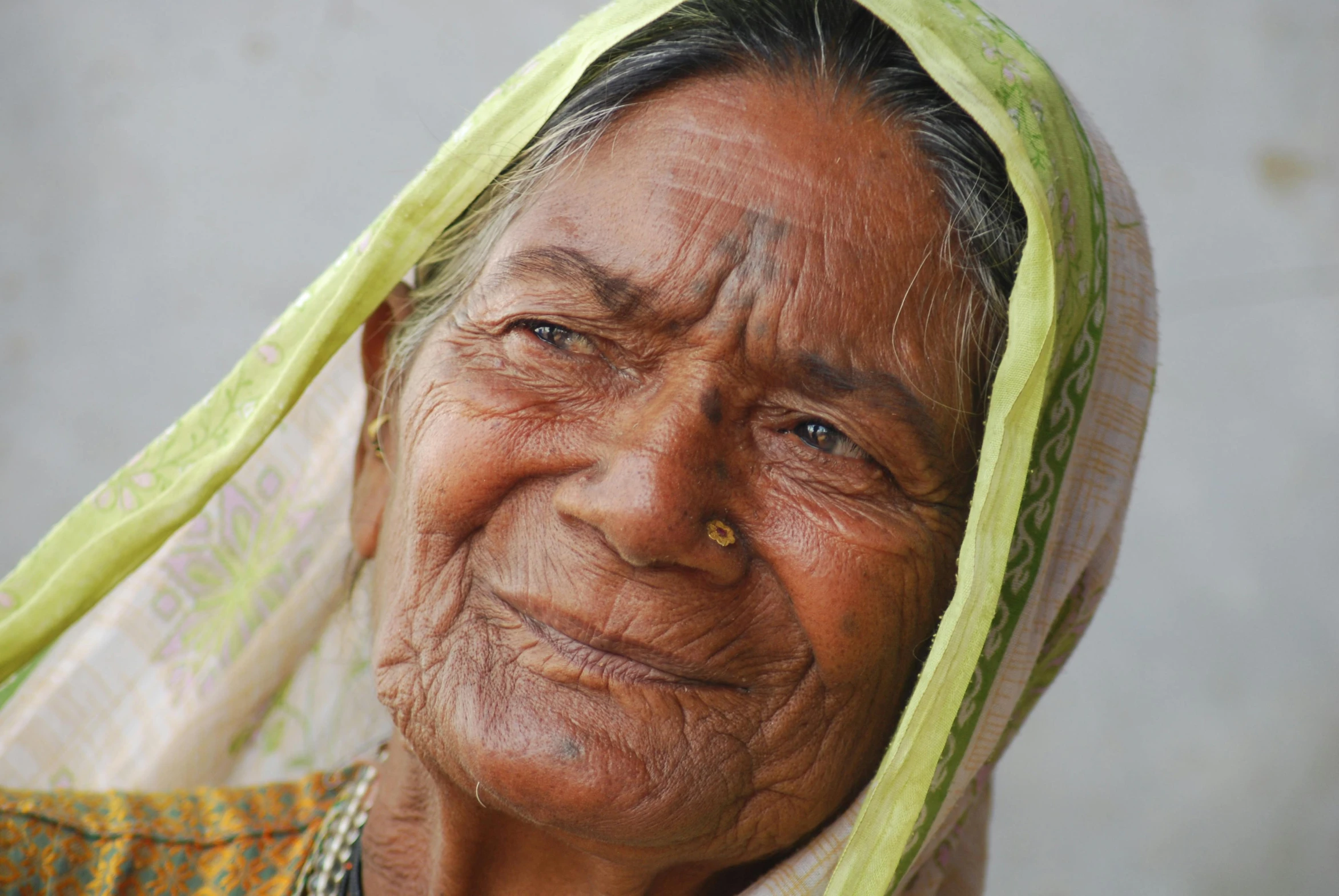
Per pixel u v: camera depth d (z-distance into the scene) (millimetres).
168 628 1564
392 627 1134
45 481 3322
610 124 1119
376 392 1360
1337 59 3191
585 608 1056
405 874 1324
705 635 1063
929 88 1135
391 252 1179
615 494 1031
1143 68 3199
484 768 1058
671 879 1216
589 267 1084
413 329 1270
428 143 3281
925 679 1032
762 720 1094
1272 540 3225
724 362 1076
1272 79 3191
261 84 3305
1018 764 3221
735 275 1068
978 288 1140
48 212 3344
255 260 3316
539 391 1106
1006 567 1127
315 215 3309
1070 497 1310
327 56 3289
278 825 1456
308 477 1566
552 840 1197
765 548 1084
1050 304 1050
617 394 1102
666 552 1031
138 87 3328
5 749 1518
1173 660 3236
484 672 1083
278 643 1589
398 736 1346
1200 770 3205
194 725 1573
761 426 1109
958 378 1131
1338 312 3193
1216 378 3229
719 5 1138
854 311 1080
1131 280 1321
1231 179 3211
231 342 3316
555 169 1135
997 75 1138
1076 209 1193
